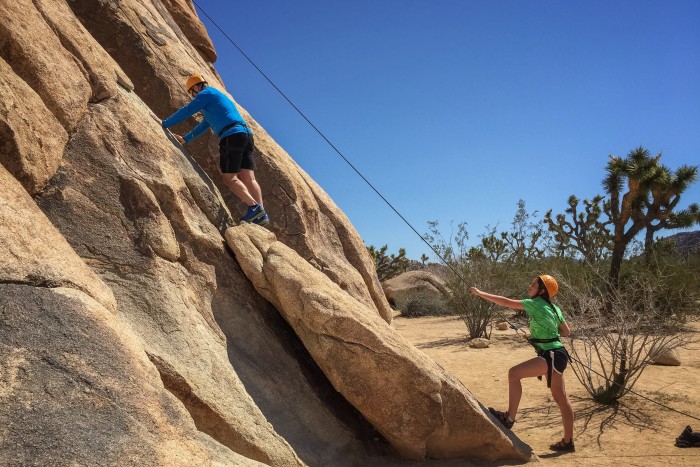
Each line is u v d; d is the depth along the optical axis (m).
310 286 5.00
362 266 7.34
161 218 4.71
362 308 5.30
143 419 2.61
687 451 5.54
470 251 14.21
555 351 5.82
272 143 7.12
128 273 4.35
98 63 5.14
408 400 4.98
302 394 4.99
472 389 8.30
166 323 4.26
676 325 12.07
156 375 3.05
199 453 2.75
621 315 7.73
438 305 20.88
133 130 5.06
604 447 5.78
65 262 3.17
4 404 2.27
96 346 2.79
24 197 3.32
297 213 6.54
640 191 15.12
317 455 4.64
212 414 4.05
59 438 2.26
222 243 5.32
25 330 2.61
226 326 4.90
